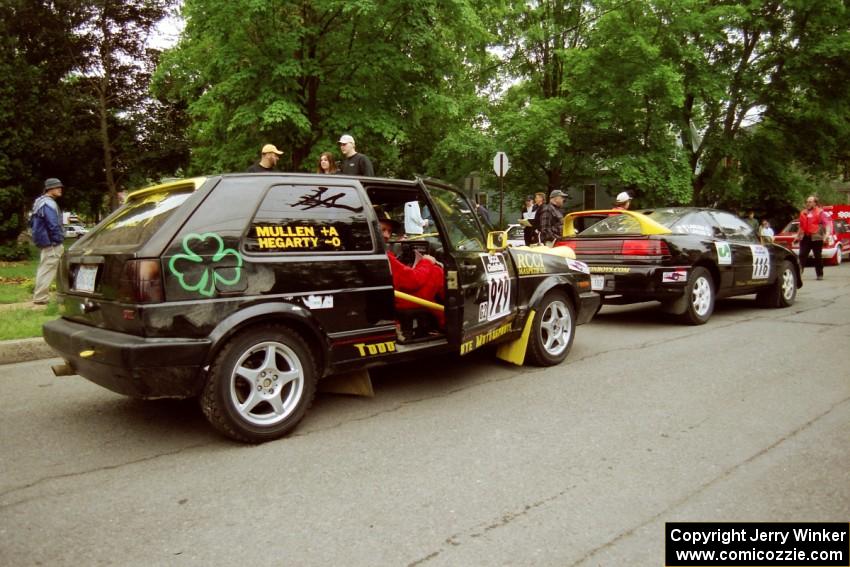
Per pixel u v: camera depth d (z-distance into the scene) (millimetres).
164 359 3332
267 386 3748
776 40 20297
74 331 3764
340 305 4016
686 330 7543
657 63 17781
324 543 2553
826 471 3277
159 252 3373
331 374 4051
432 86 14336
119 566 2391
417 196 4863
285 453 3574
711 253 7871
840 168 28297
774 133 22016
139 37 19766
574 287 5934
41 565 2398
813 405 4426
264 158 7602
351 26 12938
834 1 18750
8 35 18609
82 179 21172
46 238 8359
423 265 5027
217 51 12523
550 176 21953
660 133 19234
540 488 3084
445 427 4016
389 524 2719
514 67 23281
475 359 6004
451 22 13945
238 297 3580
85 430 4000
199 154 18547
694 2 18094
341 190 4219
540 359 5633
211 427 4047
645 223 7691
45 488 3119
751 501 2939
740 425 4020
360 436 3855
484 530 2660
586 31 21406
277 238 3803
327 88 13242
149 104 20875
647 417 4199
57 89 19625
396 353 4324
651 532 2645
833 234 18297
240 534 2635
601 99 18438
